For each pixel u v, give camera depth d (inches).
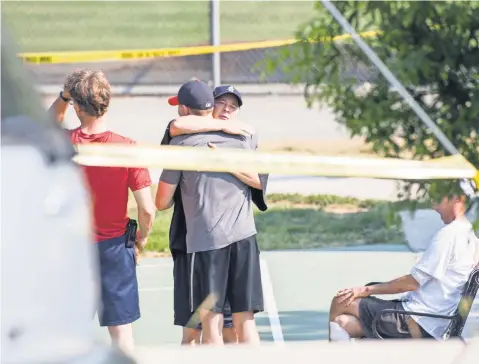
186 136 657.6
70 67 1899.6
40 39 2287.2
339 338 676.7
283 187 1405.0
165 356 505.0
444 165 663.1
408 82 819.4
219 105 711.1
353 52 855.7
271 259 1120.2
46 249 288.7
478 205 739.4
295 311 915.4
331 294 975.6
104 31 2418.8
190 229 660.7
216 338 660.1
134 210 1209.4
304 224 1248.8
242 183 666.8
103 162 619.5
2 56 305.7
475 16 823.7
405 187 879.1
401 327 668.7
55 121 316.5
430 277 668.7
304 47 863.7
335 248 1159.6
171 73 2038.6
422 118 801.6
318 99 870.4
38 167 295.4
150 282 1027.3
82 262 296.4
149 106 1870.1
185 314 667.4
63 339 289.1
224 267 663.1
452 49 826.2
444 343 557.3
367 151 928.9
